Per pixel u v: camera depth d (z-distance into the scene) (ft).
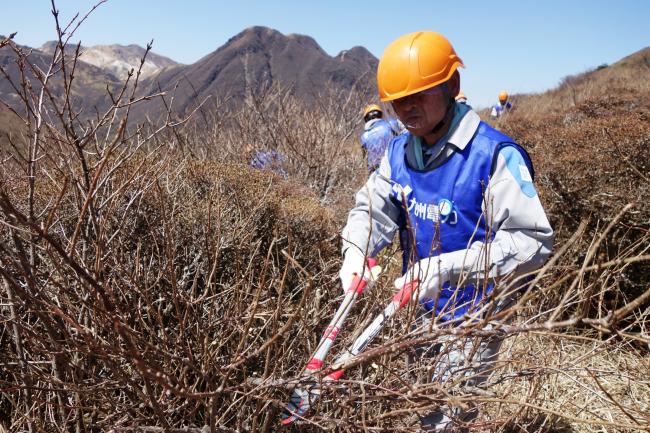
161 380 3.57
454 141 5.67
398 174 6.20
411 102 5.66
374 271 5.56
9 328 5.36
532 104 56.80
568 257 10.32
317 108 23.66
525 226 5.40
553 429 6.72
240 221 8.23
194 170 9.89
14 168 7.02
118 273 5.45
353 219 6.39
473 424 4.79
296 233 9.86
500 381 4.98
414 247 4.77
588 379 7.45
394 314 5.10
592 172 11.42
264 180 12.26
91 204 5.08
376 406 5.03
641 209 10.20
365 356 4.15
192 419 4.77
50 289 5.12
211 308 5.82
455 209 5.75
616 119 16.53
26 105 4.40
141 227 7.11
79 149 4.91
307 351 5.41
